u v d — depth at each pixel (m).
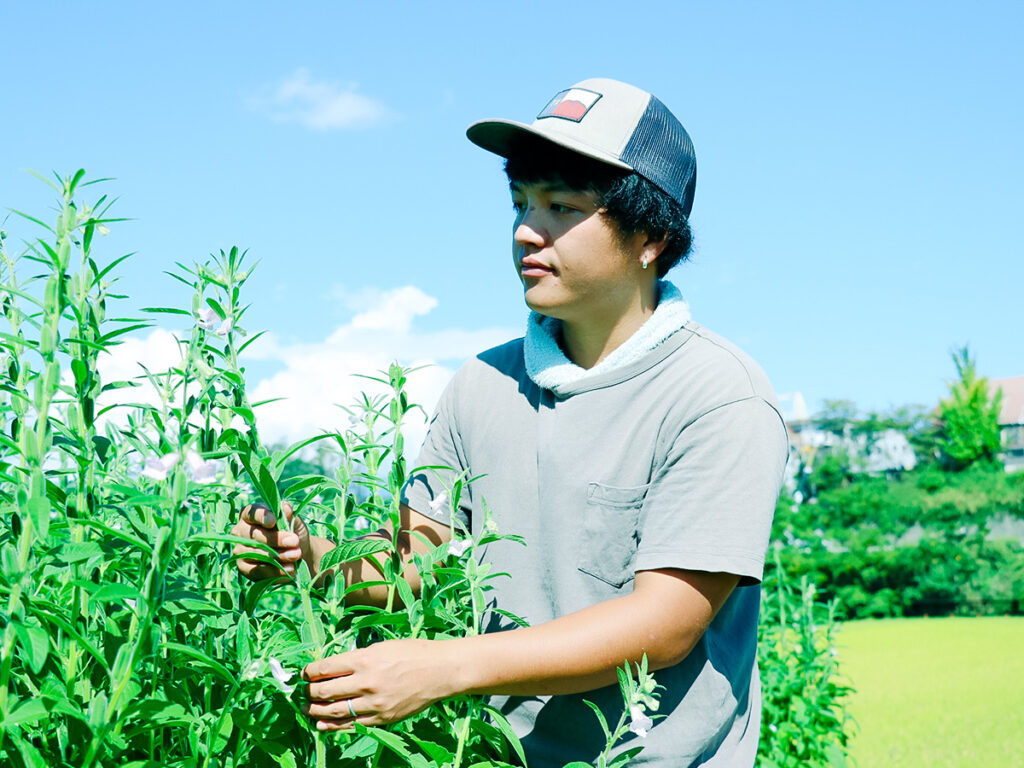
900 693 8.17
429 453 1.89
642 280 1.68
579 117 1.57
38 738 1.13
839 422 19.81
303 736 1.31
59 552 1.03
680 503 1.49
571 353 1.75
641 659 1.38
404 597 1.36
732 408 1.54
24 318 1.21
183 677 1.18
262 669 1.14
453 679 1.25
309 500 1.56
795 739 4.29
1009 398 31.27
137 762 1.03
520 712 1.59
